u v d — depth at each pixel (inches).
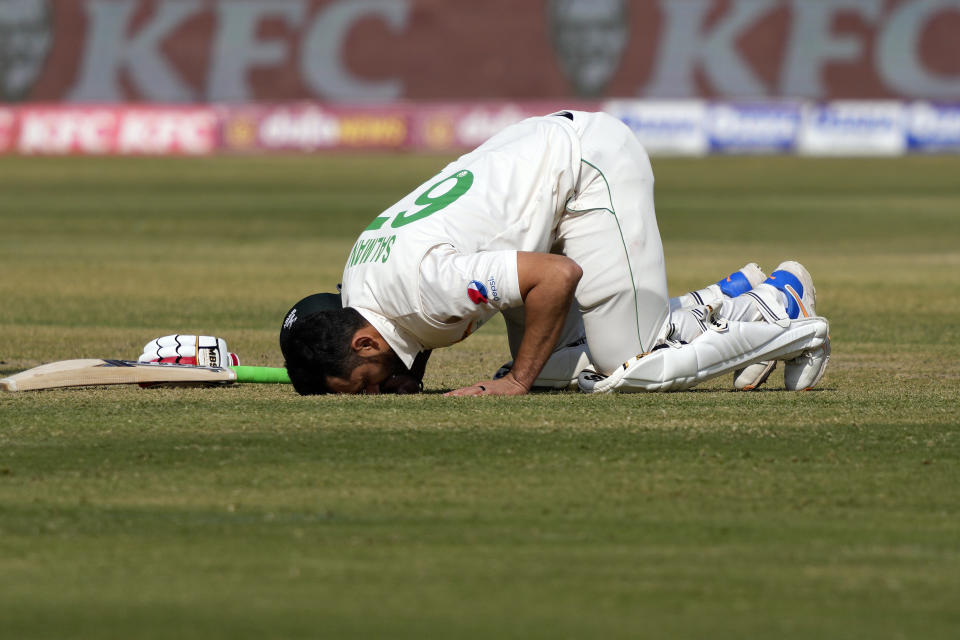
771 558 370.0
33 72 6136.8
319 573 354.9
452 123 5172.2
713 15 5748.0
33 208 2657.5
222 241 2007.9
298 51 6033.5
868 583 347.3
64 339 962.7
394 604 329.1
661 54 5748.0
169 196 3011.8
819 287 1418.6
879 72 5654.5
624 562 366.0
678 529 401.1
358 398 626.2
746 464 490.0
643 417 578.6
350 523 407.8
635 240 641.0
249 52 6053.2
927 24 5625.0
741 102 5123.0
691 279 1492.4
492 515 417.1
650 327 652.1
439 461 492.4
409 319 608.7
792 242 2026.3
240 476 469.4
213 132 5216.5
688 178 3698.3
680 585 345.4
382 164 4394.7
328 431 544.7
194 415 583.5
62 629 311.0
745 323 660.7
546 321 609.9
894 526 405.4
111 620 316.8
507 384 636.1
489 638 304.8
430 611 323.9
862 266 1658.5
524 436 536.1
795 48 5698.8
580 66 5797.2
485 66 5856.3
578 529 400.8
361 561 366.9
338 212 2573.8
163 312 1161.4
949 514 419.5
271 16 6072.8
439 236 603.2
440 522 408.2
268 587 342.6
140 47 6112.2
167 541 387.5
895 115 4835.1
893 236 2121.1
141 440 529.7
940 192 3149.6
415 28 5930.1
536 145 633.0
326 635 306.7
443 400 616.1
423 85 5930.1
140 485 456.8
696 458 498.9
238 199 2918.3
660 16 5753.0
